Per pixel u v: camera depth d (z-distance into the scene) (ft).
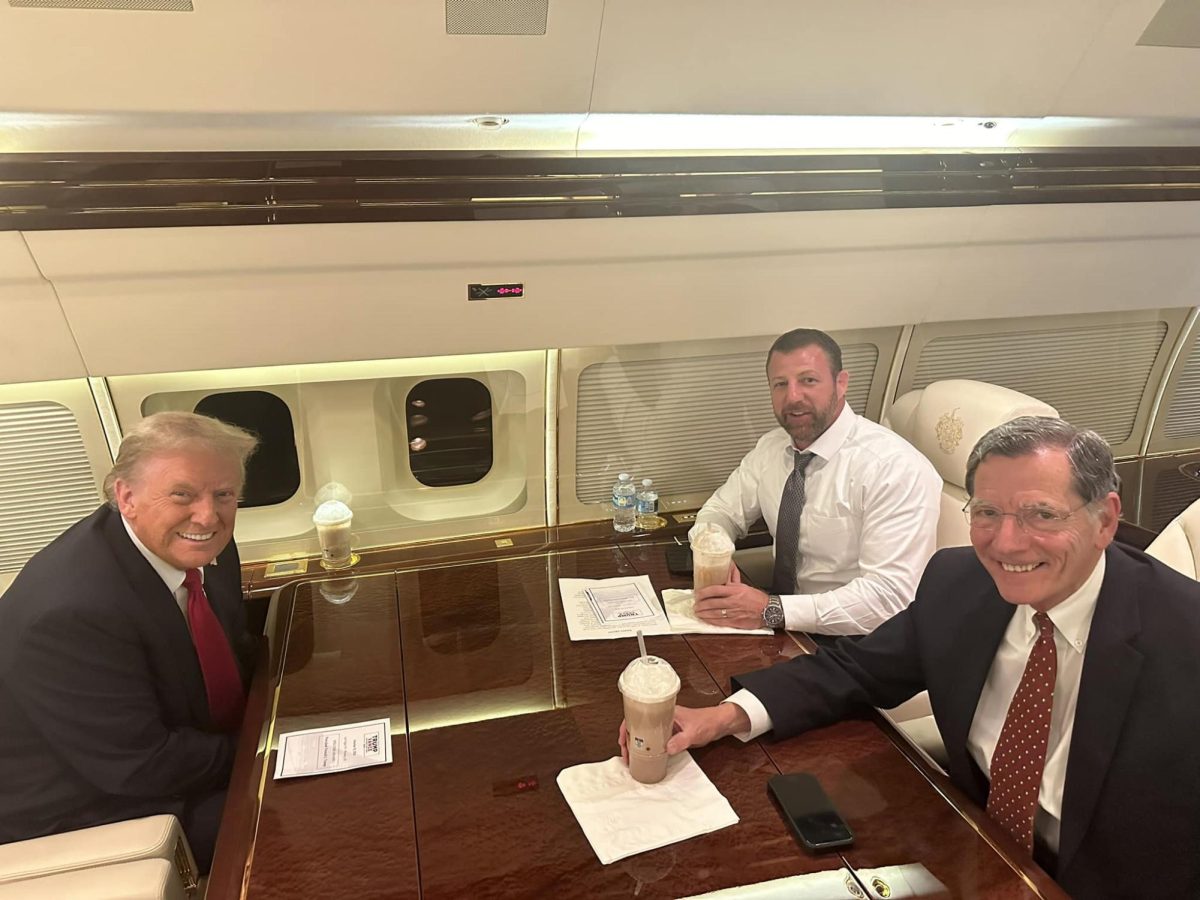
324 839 3.85
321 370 6.44
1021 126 6.09
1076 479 3.51
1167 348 8.70
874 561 6.03
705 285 6.43
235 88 4.39
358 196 5.06
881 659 4.65
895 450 6.18
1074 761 3.68
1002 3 4.78
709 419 7.69
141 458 4.62
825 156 5.89
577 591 6.13
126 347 5.62
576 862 3.68
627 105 5.02
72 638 4.42
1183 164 6.63
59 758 4.58
